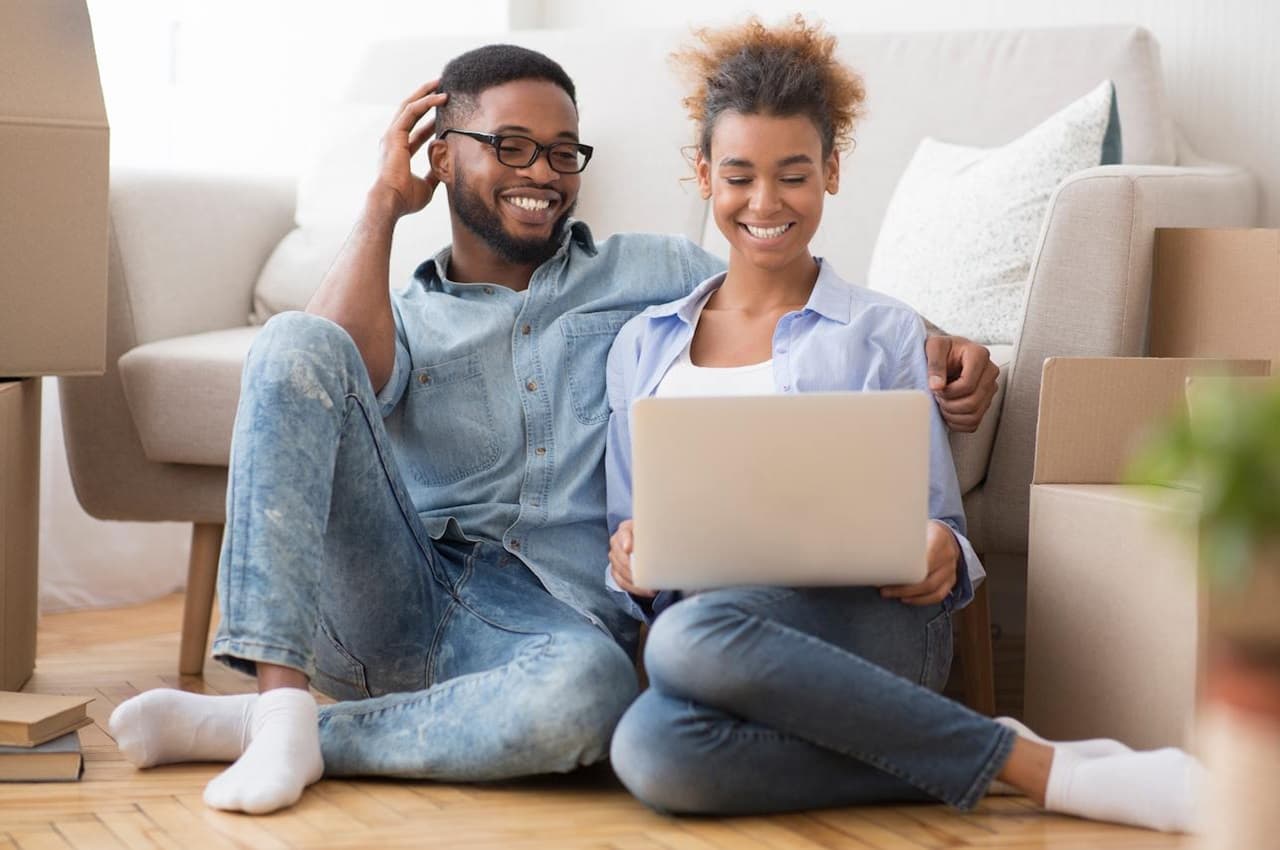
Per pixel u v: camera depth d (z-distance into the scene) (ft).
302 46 10.83
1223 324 6.23
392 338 5.87
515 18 10.95
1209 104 8.70
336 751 5.24
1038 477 5.64
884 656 5.05
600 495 5.95
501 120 5.94
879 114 8.50
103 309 6.82
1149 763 4.57
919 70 8.54
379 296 5.84
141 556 9.66
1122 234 6.20
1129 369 5.63
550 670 4.99
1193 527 4.57
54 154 6.60
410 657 5.66
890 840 4.51
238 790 4.81
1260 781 3.30
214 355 7.27
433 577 5.70
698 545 4.73
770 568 4.75
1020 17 9.30
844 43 8.76
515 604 5.55
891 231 7.61
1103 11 9.04
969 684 6.46
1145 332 6.50
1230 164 8.54
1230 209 7.14
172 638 8.47
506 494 5.86
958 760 4.60
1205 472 2.83
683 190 8.63
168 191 7.95
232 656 5.08
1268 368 5.65
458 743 5.06
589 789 5.16
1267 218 8.56
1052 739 5.53
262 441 5.16
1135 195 6.20
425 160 8.38
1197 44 8.73
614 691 5.02
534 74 6.03
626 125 8.84
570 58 9.18
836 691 4.58
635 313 6.15
